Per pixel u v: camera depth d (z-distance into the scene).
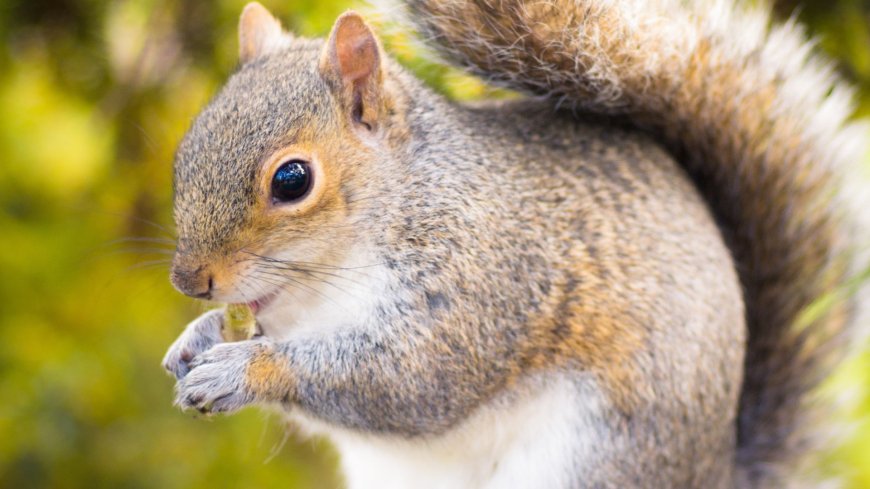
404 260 1.36
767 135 1.40
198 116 1.36
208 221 1.34
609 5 1.37
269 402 1.36
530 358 1.37
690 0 1.38
